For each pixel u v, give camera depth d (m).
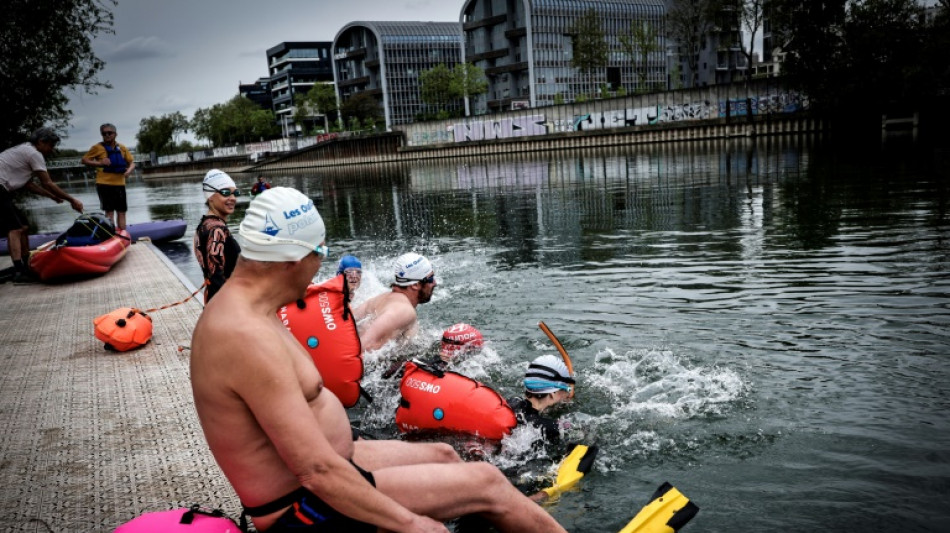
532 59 106.38
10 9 17.62
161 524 2.33
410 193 31.42
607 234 14.12
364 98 122.75
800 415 4.84
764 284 8.66
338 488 2.16
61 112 20.83
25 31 18.27
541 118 73.12
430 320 7.81
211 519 2.40
